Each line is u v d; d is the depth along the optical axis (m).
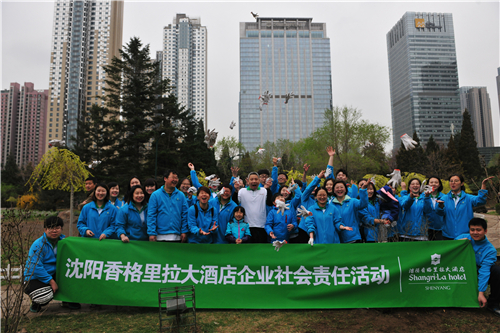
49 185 15.24
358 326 4.32
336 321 4.46
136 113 30.50
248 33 130.75
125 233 5.30
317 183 5.82
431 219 5.79
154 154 29.39
